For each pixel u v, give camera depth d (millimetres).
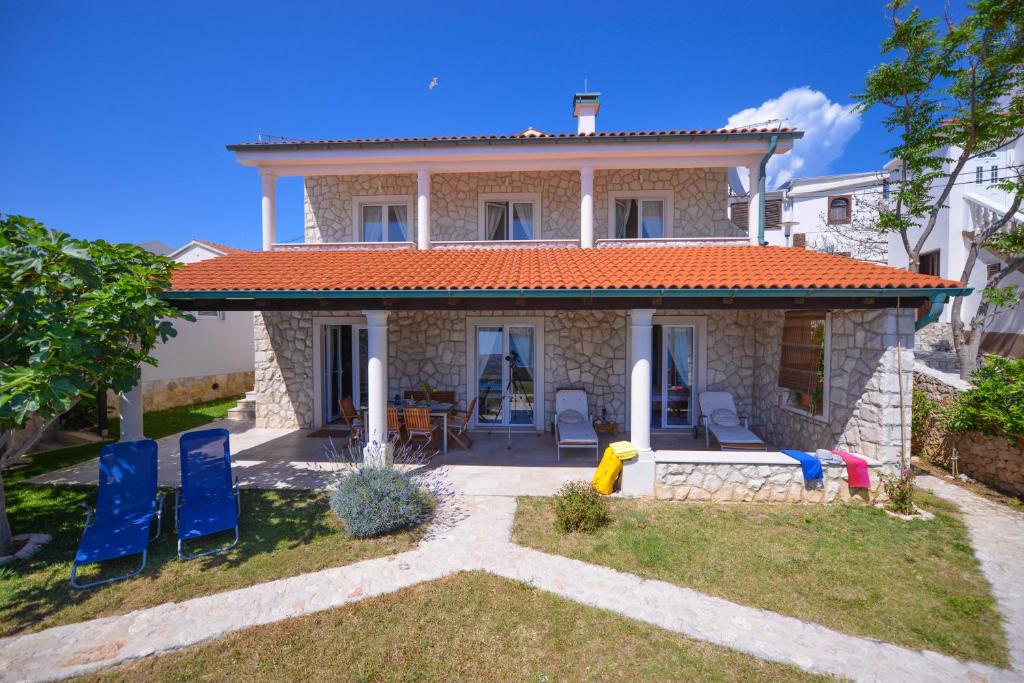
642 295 6930
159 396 15727
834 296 6766
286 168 11523
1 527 5609
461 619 4434
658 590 4895
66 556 5621
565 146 10836
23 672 3770
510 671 3795
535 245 11484
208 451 6883
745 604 4668
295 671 3809
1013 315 12281
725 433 9672
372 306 7781
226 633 4246
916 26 10266
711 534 6090
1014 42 9406
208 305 7996
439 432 10734
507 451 10047
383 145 10836
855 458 7188
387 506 6145
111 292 5277
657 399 11789
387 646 4086
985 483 7828
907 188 11703
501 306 7570
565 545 5824
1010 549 5707
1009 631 4266
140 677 3754
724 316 11531
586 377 11844
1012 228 10562
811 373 8930
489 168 11281
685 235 12312
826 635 4211
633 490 7371
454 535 6117
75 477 8469
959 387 8367
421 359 12172
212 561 5516
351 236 12906
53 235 5277
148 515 6023
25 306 4926
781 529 6230
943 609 4590
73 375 5254
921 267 16812
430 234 12266
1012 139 10555
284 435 11578
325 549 5785
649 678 3717
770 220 24828
